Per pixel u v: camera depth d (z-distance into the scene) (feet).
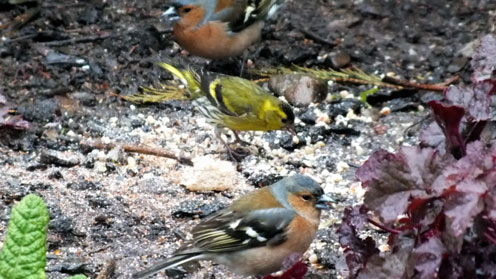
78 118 38.88
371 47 44.88
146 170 34.86
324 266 28.58
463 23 46.37
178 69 39.73
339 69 43.60
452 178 21.09
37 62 42.29
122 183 33.68
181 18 41.63
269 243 26.05
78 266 27.84
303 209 26.22
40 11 46.70
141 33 44.86
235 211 26.27
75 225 30.40
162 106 40.50
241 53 43.24
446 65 43.16
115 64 42.91
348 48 45.03
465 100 23.97
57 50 43.57
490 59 26.84
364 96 41.06
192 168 33.71
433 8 47.60
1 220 30.53
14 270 19.94
